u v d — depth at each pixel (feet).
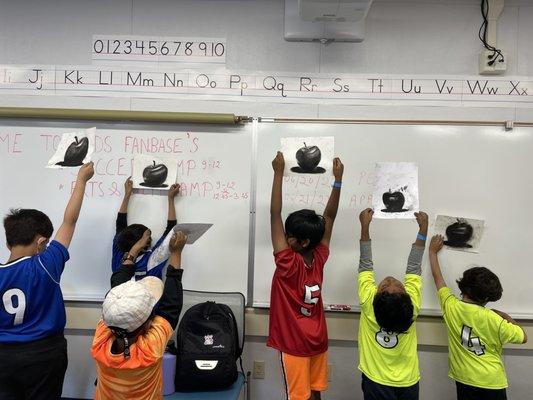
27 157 7.50
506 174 7.17
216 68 7.45
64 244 5.35
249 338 7.38
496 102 7.30
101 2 7.51
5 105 7.54
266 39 7.41
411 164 6.21
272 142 7.32
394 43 7.36
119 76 7.50
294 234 5.62
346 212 7.25
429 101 7.34
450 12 7.34
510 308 7.14
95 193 7.43
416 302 6.07
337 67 7.38
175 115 7.24
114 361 4.05
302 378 5.59
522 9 7.31
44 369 5.13
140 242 6.34
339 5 6.29
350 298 7.23
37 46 7.55
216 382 6.24
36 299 5.04
